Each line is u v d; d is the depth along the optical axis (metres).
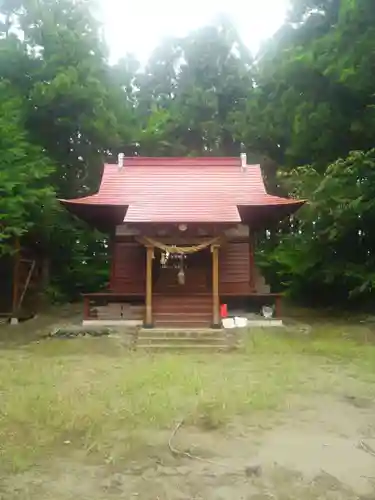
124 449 5.76
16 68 24.55
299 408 7.66
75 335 15.77
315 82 22.33
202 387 8.88
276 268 25.28
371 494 4.61
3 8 25.62
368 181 18.66
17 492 4.64
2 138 18.39
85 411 7.28
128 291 19.55
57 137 26.08
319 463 5.40
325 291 23.64
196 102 37.56
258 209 18.28
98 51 27.22
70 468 5.23
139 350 13.74
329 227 19.95
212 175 20.92
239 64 39.69
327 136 22.19
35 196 19.14
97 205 18.02
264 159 29.95
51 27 25.25
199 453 5.68
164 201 18.33
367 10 19.09
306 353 12.91
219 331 15.12
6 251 18.66
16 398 8.09
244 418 7.11
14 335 16.44
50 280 25.81
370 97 20.00
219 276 19.41
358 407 7.76
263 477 4.99
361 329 17.06
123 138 28.22
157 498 4.52
